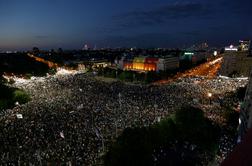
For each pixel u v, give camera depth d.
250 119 73.00
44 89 197.25
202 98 159.25
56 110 131.88
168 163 78.69
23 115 124.12
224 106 136.25
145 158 72.62
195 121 95.19
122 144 72.88
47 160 80.06
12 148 88.25
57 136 97.00
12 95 152.50
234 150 16.33
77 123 110.62
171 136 92.38
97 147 87.50
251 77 85.00
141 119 114.56
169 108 133.12
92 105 140.38
